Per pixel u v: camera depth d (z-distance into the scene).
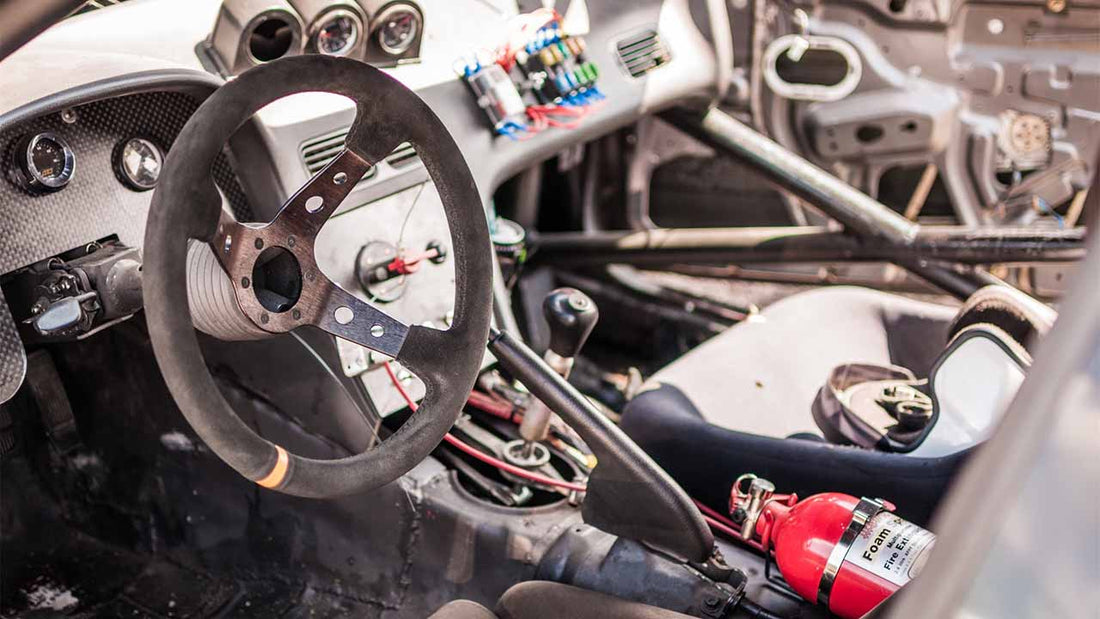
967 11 3.10
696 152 3.31
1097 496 0.65
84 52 1.62
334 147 1.79
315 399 1.82
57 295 1.49
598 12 2.30
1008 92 3.13
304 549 1.93
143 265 1.05
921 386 1.95
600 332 3.27
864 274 3.42
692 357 2.13
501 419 1.96
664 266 3.08
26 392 2.09
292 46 1.79
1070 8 3.01
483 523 1.70
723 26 2.54
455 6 2.10
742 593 1.49
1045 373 0.67
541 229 3.45
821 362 2.21
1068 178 3.14
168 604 2.01
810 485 1.72
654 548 1.57
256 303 1.16
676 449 1.86
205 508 2.04
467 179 1.29
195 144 1.05
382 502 1.78
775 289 3.51
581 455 1.88
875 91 3.19
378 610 1.85
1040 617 0.64
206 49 1.73
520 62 2.13
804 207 3.35
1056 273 3.23
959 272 2.50
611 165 3.35
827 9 3.16
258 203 1.75
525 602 1.41
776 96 3.27
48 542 2.16
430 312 1.88
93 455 2.12
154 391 2.00
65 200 1.54
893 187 3.40
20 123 1.44
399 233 1.82
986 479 0.68
